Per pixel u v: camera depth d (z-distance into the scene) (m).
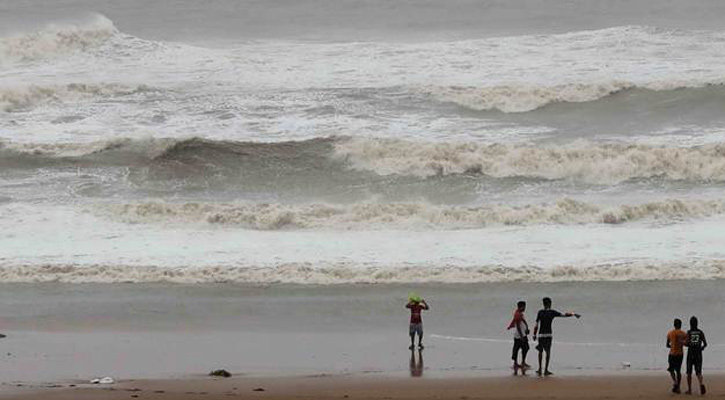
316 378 46.72
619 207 75.12
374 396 43.25
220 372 47.50
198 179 85.62
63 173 86.19
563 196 80.88
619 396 43.19
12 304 62.25
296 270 66.94
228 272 66.94
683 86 97.12
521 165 84.50
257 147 88.44
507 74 100.69
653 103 95.44
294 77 102.25
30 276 67.12
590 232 72.62
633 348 52.44
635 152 84.12
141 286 65.50
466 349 52.56
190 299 62.84
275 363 49.94
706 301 60.59
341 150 87.12
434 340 54.47
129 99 98.25
